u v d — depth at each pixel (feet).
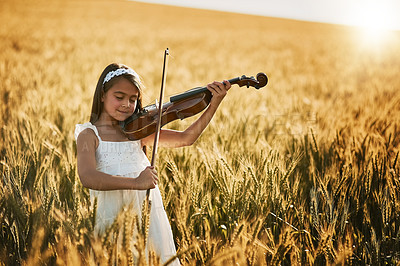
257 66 62.85
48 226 7.76
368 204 10.71
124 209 7.20
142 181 7.67
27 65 42.55
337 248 9.07
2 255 7.77
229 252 6.57
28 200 8.46
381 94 28.81
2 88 26.91
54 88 28.53
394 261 8.89
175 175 10.14
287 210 9.95
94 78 37.19
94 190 8.26
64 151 12.92
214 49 88.48
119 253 6.53
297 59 75.00
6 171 9.45
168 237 8.41
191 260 8.05
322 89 39.99
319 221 9.74
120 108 7.97
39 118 17.81
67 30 95.45
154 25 131.64
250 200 9.76
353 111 22.17
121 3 188.03
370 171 10.96
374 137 14.53
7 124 17.33
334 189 10.62
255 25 154.30
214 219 9.87
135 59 57.98
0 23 93.71
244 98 28.58
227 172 9.90
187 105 8.68
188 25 140.77
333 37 127.34
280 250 7.57
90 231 6.75
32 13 124.98
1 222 8.48
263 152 11.71
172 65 58.85
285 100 29.99
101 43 80.18
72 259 6.57
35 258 6.97
